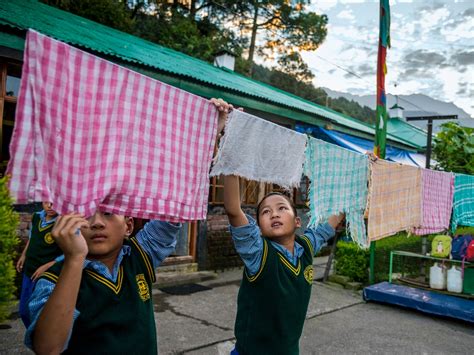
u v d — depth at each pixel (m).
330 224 2.99
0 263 3.67
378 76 6.90
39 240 2.84
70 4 11.27
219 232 7.64
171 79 6.02
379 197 3.44
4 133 5.12
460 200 4.86
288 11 22.41
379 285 6.66
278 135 2.29
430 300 5.84
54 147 1.30
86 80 1.38
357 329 5.08
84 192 1.38
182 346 4.06
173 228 1.91
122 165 1.51
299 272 2.27
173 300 5.65
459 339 4.96
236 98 7.05
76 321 1.49
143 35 14.94
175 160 1.69
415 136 17.89
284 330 2.12
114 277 1.65
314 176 2.77
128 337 1.57
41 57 1.27
